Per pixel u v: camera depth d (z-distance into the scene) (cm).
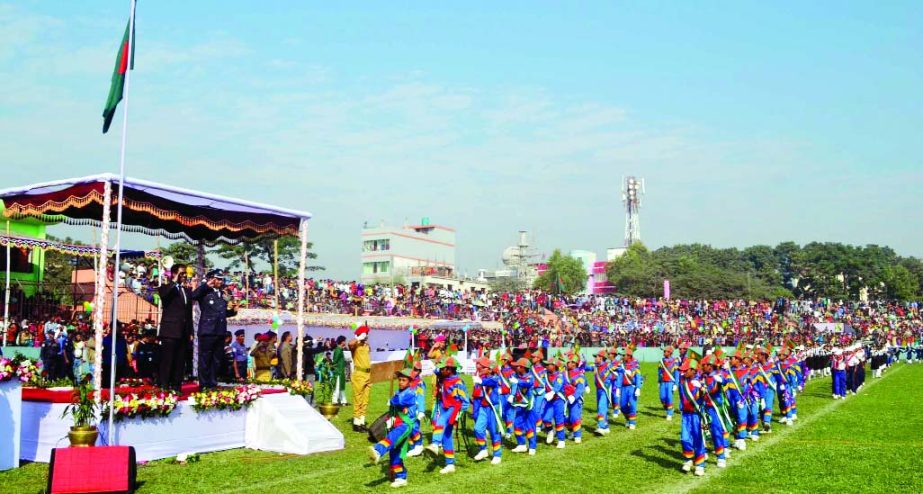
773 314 8112
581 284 11875
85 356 2358
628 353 2188
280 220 2008
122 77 1564
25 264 3681
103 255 1509
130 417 1498
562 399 1819
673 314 7681
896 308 9431
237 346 2244
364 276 10750
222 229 1928
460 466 1541
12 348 2723
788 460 1659
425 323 4969
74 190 1573
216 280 1839
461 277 11425
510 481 1388
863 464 1609
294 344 2411
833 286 13000
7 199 1700
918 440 1967
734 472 1512
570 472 1487
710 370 1555
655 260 12169
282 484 1324
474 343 4956
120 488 1224
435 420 1458
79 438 1345
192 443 1616
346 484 1332
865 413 2586
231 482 1336
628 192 15075
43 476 1326
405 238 10844
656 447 1812
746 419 1956
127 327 2327
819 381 4147
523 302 7056
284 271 5722
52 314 3316
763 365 2186
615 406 2392
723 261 15238
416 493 1274
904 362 6378
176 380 1650
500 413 1650
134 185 1572
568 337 5844
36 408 1470
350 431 1958
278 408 1725
